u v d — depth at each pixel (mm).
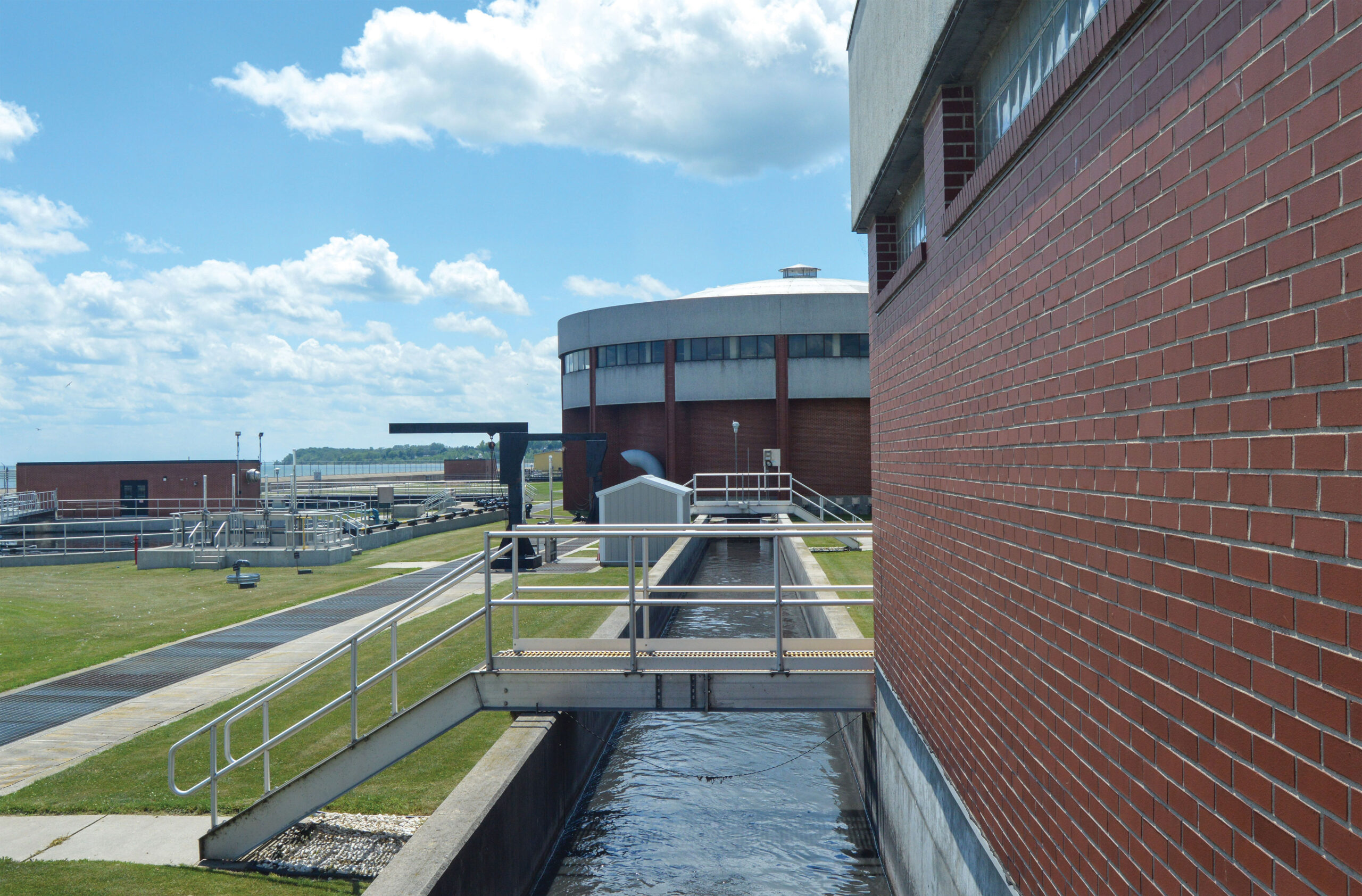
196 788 7422
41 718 11398
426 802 8422
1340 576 2051
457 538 40500
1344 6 2010
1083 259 3562
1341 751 2057
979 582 5168
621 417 50781
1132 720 3170
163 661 14773
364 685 8211
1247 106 2404
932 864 6453
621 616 15766
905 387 7441
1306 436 2170
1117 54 3238
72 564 35094
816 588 9289
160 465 55094
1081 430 3600
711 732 13383
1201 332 2652
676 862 9219
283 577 27922
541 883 8875
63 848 7473
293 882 6871
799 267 57469
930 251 6395
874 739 9320
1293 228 2211
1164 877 2936
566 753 10453
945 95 6000
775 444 46625
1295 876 2232
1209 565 2635
